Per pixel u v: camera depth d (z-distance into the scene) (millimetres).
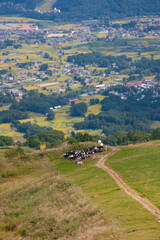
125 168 81000
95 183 73312
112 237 47125
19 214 70125
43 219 62719
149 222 49312
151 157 87500
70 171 90938
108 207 57344
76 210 60906
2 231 64812
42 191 79312
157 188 63219
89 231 51469
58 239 54156
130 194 62562
